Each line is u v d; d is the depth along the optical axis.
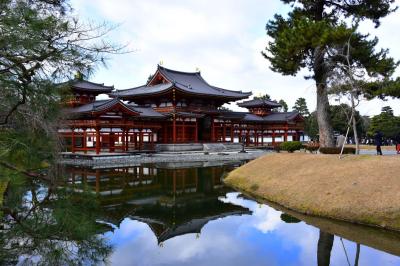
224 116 62.28
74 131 42.53
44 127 4.81
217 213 16.23
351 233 12.52
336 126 63.94
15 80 4.61
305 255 10.50
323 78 26.25
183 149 52.38
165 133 55.25
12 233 4.80
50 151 4.93
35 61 4.55
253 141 74.19
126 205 18.05
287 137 70.44
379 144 24.38
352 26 22.58
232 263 9.92
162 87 57.66
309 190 17.16
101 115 41.62
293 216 15.23
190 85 60.97
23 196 4.97
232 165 38.03
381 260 9.99
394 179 15.00
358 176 16.52
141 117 49.34
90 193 5.41
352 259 10.10
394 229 12.50
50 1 5.05
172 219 15.22
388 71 24.62
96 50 4.77
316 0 26.52
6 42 4.20
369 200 14.28
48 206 4.96
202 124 61.31
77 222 4.86
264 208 16.92
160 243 11.73
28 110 4.77
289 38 23.67
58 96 5.02
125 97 57.72
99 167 35.09
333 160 20.20
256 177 22.91
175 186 23.98
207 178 27.69
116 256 10.37
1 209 4.61
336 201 15.16
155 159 41.94
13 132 4.55
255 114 73.94
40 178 4.86
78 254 5.05
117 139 59.47
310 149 33.44
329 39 22.17
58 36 4.52
